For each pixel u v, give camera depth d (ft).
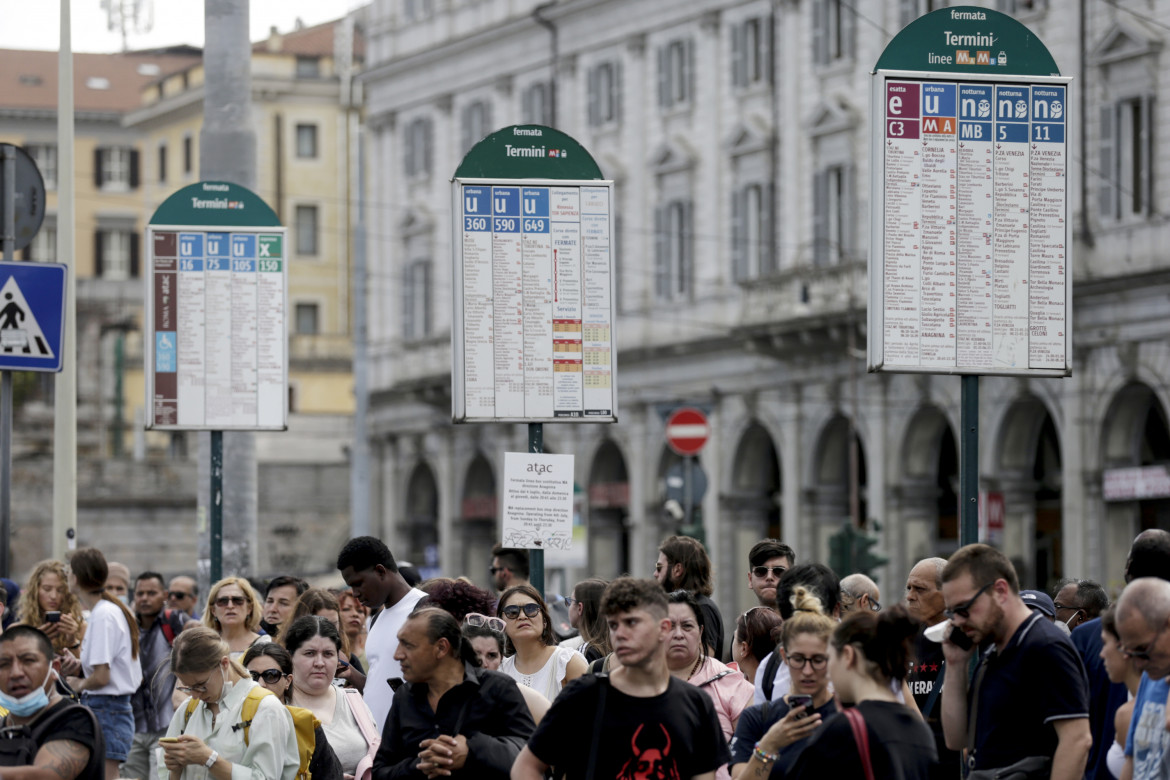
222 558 168.66
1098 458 345.92
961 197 106.32
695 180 442.50
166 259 153.48
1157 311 334.24
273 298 154.71
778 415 417.90
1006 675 78.02
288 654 103.91
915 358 105.60
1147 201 336.49
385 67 545.85
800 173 413.18
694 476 283.79
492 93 504.84
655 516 453.58
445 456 526.16
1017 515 367.25
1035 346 106.63
